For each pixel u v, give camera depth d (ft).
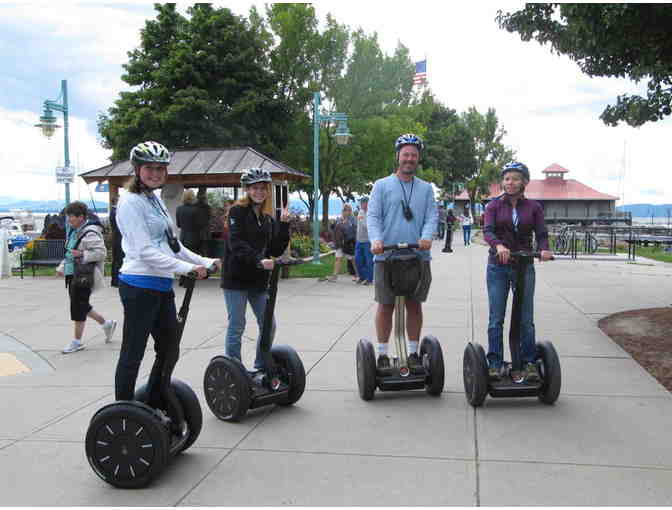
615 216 149.48
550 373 14.16
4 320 27.43
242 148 41.63
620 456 11.53
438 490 10.25
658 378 16.83
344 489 10.36
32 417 14.51
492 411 14.26
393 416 14.03
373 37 86.89
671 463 11.19
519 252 13.99
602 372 17.47
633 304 29.48
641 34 21.11
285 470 11.19
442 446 12.17
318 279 40.55
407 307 15.67
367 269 38.24
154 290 10.85
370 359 14.97
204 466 11.44
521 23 24.67
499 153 182.91
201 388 16.62
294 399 14.74
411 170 15.16
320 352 20.52
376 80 87.35
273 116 79.82
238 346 14.89
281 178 40.75
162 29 77.36
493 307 15.08
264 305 15.01
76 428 13.73
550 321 25.62
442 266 50.37
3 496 10.37
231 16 77.30
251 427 13.51
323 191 93.04
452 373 17.78
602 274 44.65
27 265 43.83
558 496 9.95
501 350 15.10
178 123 71.61
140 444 10.48
